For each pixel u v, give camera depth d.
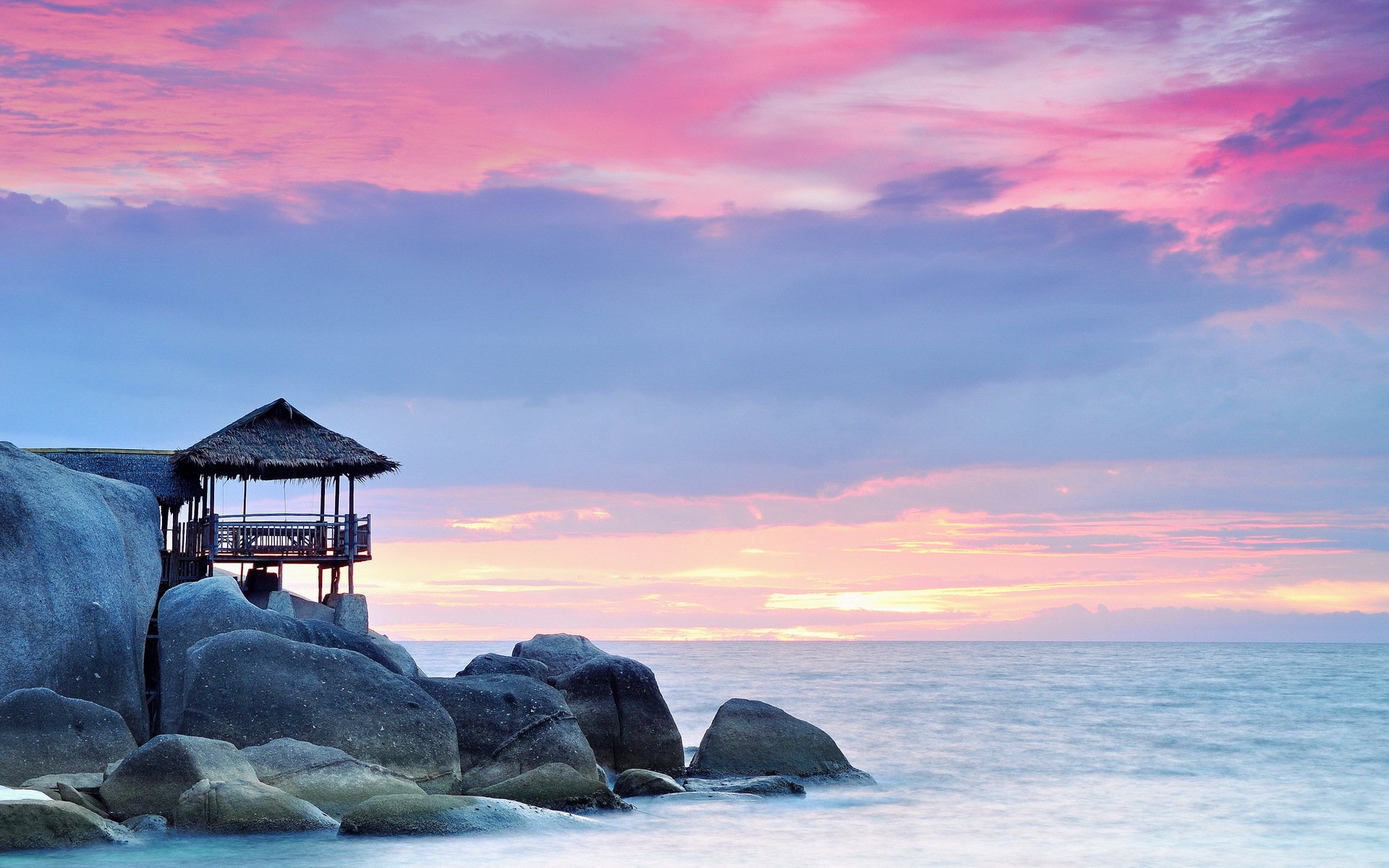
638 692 29.11
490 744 25.08
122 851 18.95
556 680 30.45
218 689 23.36
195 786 20.17
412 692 24.27
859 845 22.59
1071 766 34.00
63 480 30.16
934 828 24.38
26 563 27.53
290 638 26.94
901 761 35.19
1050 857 21.91
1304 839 23.73
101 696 27.89
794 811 25.52
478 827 20.75
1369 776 32.28
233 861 18.80
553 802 23.38
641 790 26.17
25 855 18.47
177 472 37.19
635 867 20.28
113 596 29.09
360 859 19.16
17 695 22.62
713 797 25.86
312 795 21.52
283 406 38.09
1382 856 22.30
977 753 37.00
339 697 23.67
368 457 37.53
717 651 175.62
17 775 21.72
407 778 23.27
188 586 28.16
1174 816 26.20
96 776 21.70
